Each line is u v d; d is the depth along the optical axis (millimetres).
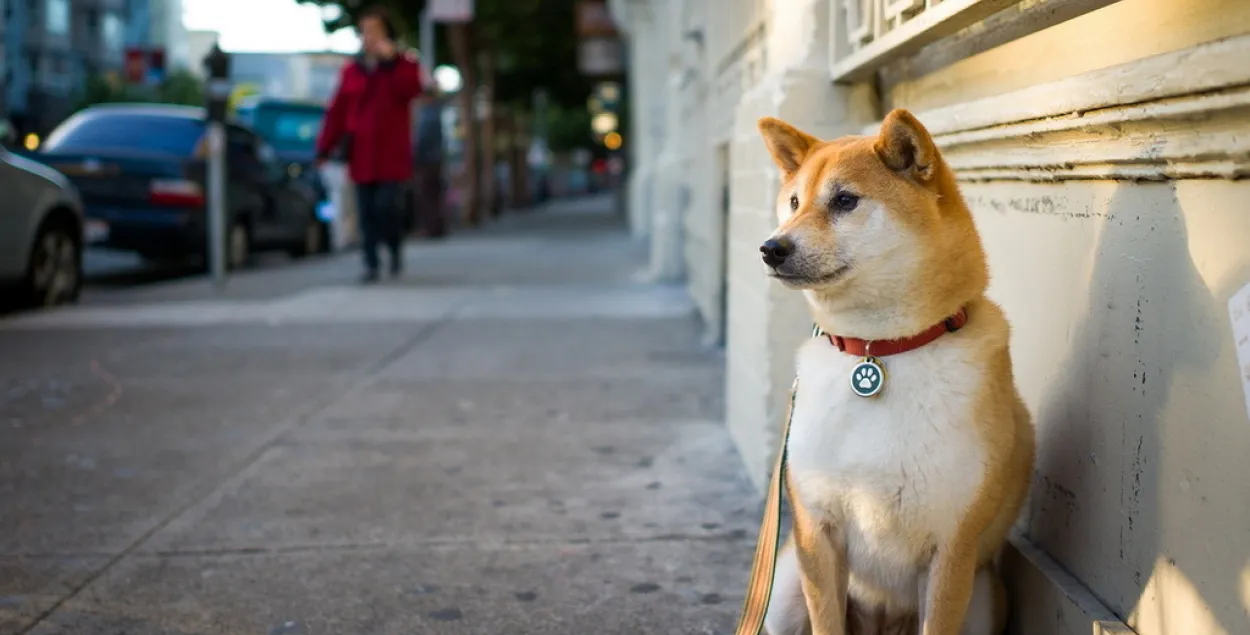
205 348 7082
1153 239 2045
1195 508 1893
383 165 10773
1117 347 2199
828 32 3648
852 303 2273
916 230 2229
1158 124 1924
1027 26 2525
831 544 2391
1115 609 2201
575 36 29797
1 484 4094
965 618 2506
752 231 4008
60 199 8938
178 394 5688
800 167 2486
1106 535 2246
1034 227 2648
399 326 8047
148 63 29094
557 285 10750
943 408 2193
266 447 4641
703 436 4766
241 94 40594
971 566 2252
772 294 3643
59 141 11727
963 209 2324
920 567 2346
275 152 16641
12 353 6848
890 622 2600
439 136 18656
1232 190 1775
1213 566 1837
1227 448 1794
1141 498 2094
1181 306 1941
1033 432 2533
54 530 3582
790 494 2428
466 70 24047
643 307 9000
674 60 10859
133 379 6070
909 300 2236
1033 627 2535
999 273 2891
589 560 3299
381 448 4625
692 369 6328
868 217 2248
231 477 4195
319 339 7453
